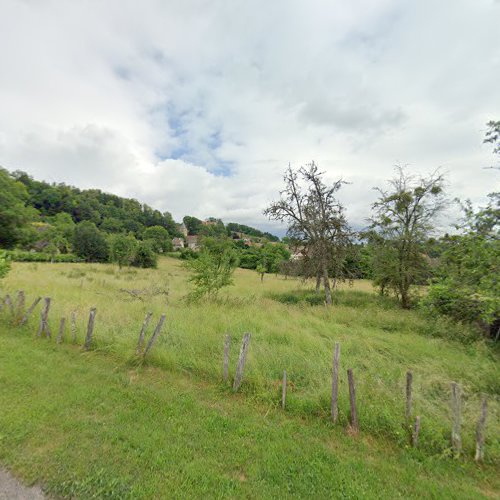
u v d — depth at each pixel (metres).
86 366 5.13
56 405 3.76
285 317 9.66
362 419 3.71
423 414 3.82
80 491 2.48
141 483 2.61
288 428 3.64
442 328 8.02
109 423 3.49
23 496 2.43
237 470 2.88
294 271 17.14
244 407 4.12
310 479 2.79
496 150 7.73
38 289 11.95
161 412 3.83
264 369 5.14
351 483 2.76
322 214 14.76
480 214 7.72
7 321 7.39
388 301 14.88
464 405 4.07
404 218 14.40
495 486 2.85
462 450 3.27
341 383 4.50
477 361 5.78
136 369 5.12
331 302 14.09
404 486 2.77
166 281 20.34
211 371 5.02
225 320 8.38
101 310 8.67
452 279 8.15
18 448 2.95
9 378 4.39
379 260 14.75
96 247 49.41
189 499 2.46
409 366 5.77
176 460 2.94
